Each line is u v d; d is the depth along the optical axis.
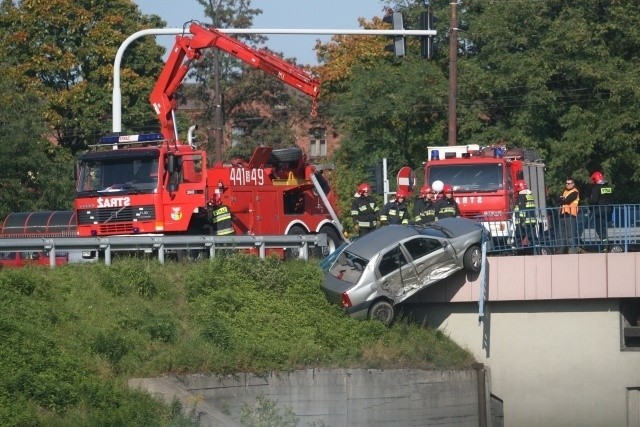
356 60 111.25
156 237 45.72
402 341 46.53
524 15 88.44
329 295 46.47
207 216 51.06
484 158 55.28
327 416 41.34
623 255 48.97
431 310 50.78
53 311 38.16
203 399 36.69
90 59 97.06
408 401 44.28
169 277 44.34
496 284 49.31
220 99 117.62
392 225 48.84
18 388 32.72
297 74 55.75
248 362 39.75
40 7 94.81
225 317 42.62
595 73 83.56
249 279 45.66
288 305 45.16
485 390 47.91
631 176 86.00
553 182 86.19
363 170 96.44
